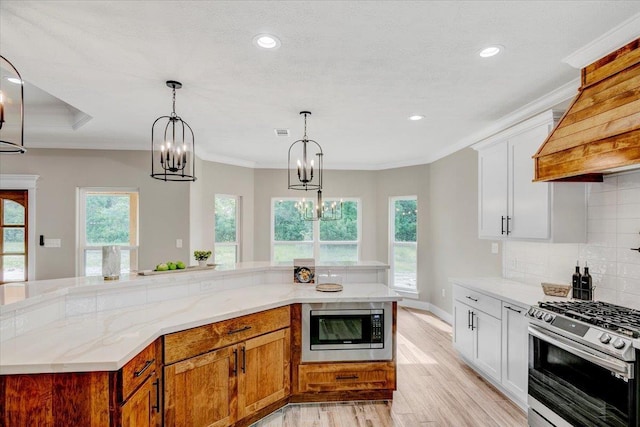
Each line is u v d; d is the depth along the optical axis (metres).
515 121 3.51
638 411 1.62
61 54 2.22
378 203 6.38
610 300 2.51
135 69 2.44
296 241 6.41
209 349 2.18
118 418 1.52
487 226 3.47
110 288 2.33
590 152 2.10
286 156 5.69
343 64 2.37
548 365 2.22
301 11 1.77
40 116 4.00
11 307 1.72
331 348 2.78
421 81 2.67
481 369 3.18
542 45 2.12
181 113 3.44
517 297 2.71
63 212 4.60
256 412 2.48
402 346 4.11
